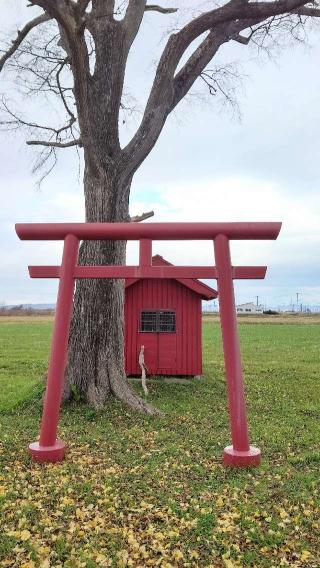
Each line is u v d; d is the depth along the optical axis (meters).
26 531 4.88
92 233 7.59
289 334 37.16
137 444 7.92
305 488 6.11
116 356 10.55
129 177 10.64
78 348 10.37
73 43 8.85
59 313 7.45
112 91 10.35
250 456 6.76
